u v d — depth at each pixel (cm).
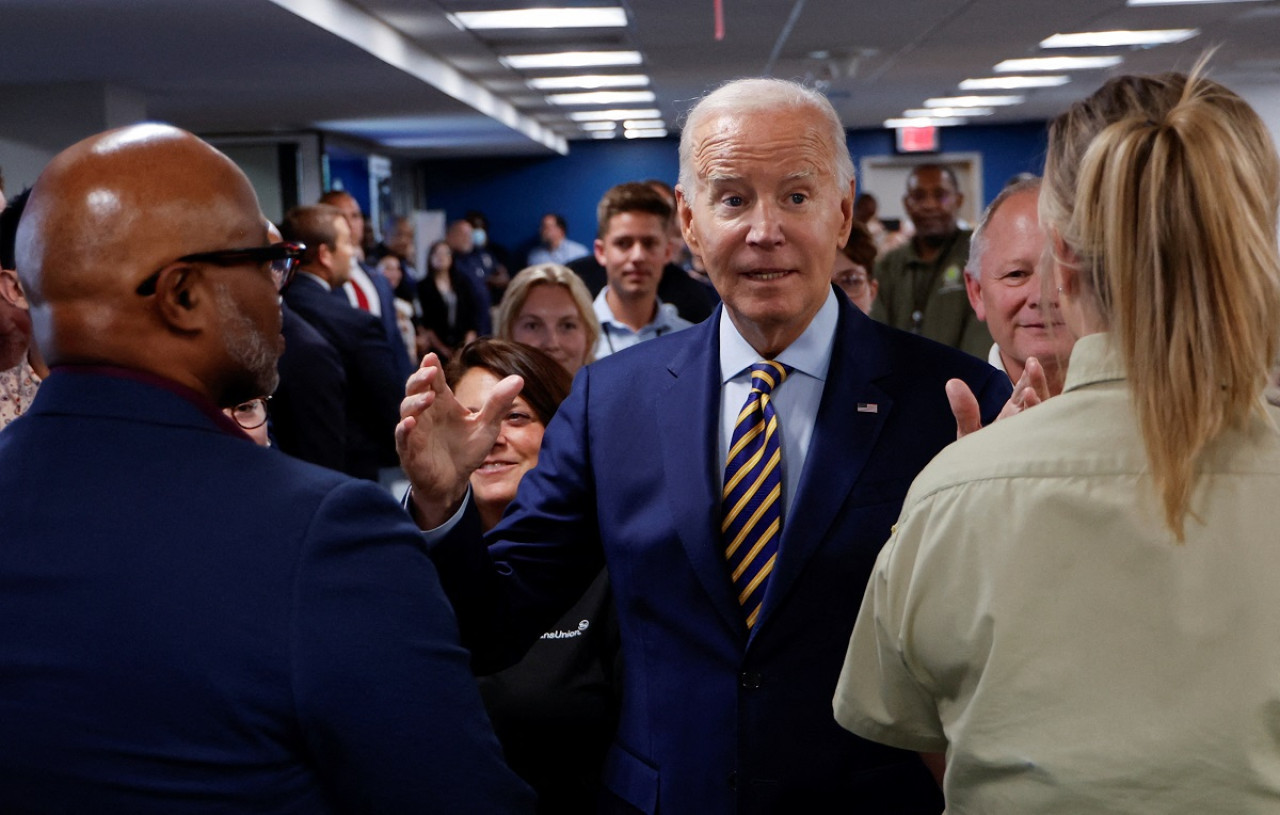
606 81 1077
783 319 140
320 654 92
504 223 1680
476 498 214
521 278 343
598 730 168
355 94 919
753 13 771
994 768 94
